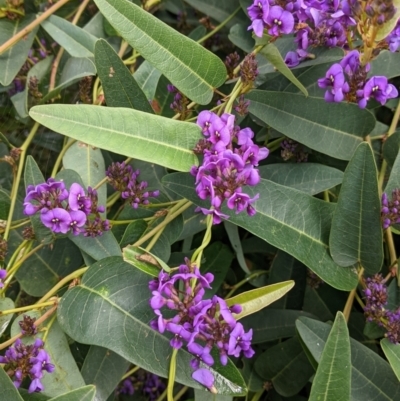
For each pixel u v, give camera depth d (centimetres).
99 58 31
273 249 38
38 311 31
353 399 30
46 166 40
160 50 30
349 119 33
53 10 37
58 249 35
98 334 29
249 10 30
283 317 35
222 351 26
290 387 35
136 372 39
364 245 30
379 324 31
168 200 35
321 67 34
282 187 31
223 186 27
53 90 36
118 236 35
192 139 29
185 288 27
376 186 28
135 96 32
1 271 31
